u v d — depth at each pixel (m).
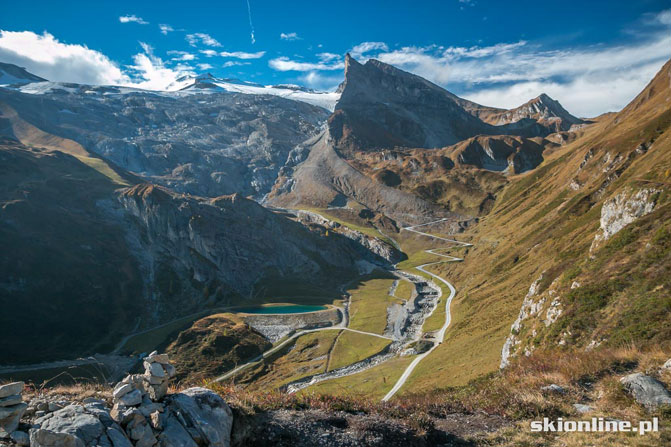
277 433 11.79
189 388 11.95
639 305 40.34
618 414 13.77
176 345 132.25
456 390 21.12
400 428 12.81
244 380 114.31
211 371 118.38
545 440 12.77
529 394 16.02
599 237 87.12
